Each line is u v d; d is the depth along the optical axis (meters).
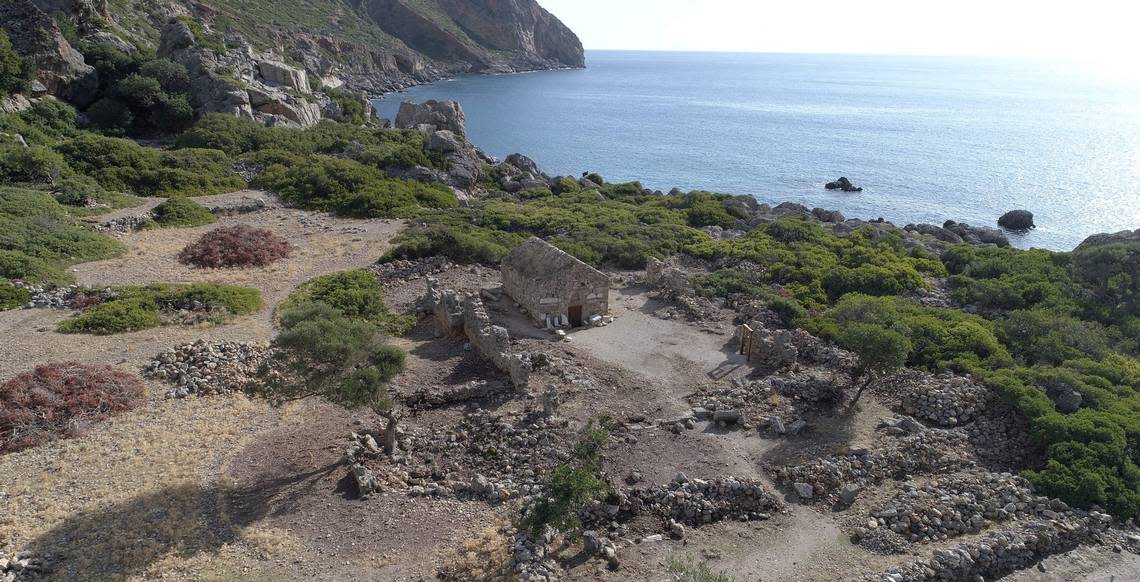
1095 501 28.38
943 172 134.38
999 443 32.38
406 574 22.89
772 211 85.06
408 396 33.38
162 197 69.19
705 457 30.14
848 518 27.22
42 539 23.17
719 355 40.47
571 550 24.33
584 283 43.88
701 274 55.88
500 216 68.81
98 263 50.72
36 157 64.00
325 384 28.02
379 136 99.69
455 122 115.62
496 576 22.59
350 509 25.83
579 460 26.89
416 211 70.81
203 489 26.50
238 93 100.44
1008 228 97.19
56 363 33.59
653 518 26.45
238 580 22.16
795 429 32.28
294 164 82.00
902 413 34.78
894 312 45.91
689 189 122.12
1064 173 133.25
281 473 27.81
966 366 38.19
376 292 47.41
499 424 30.94
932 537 26.27
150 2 144.00
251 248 55.06
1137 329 46.59
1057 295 51.38
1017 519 27.47
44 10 103.56
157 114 96.50
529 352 37.97
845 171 135.88
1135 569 25.44
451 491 27.16
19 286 42.88
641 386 36.12
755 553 25.08
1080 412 33.38
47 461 27.50
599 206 79.75
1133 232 63.75
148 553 22.91
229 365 35.72
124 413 31.19
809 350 40.59
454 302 42.19
